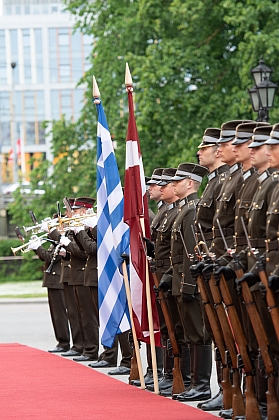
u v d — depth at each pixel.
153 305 17.25
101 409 14.98
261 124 14.20
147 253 17.42
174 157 43.44
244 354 13.11
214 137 15.70
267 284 12.17
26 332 30.78
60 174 54.84
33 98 113.44
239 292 12.74
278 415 12.51
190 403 15.55
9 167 112.12
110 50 48.66
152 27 46.44
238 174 14.81
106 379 18.83
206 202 15.51
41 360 22.34
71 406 15.38
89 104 51.75
